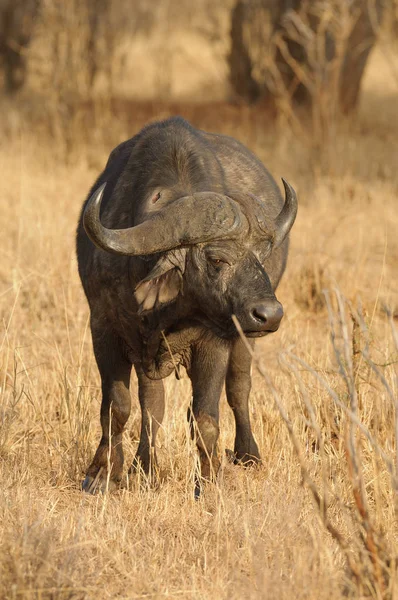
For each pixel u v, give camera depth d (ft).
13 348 81.46
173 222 57.31
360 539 53.98
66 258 110.01
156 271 58.70
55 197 141.59
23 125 193.77
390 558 47.93
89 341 91.25
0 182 147.54
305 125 197.57
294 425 73.00
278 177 162.81
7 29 234.38
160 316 62.18
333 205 144.77
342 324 50.96
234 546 54.90
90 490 64.85
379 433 70.74
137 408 78.43
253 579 50.83
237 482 64.39
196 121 207.51
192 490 63.36
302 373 79.87
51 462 69.05
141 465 67.41
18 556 48.96
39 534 52.01
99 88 238.89
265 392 81.46
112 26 207.10
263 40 215.31
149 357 64.64
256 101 225.56
